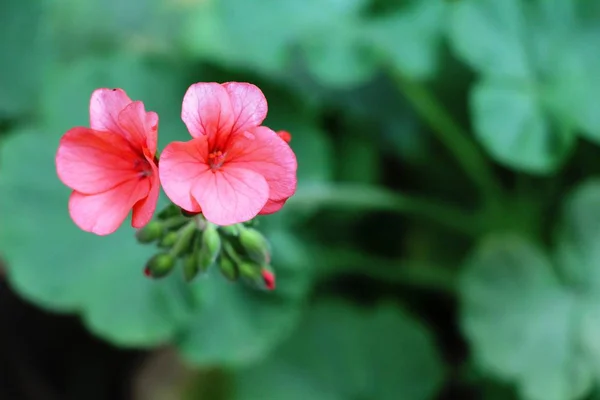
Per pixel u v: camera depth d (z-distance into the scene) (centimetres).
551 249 70
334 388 65
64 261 61
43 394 67
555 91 63
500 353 62
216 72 65
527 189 71
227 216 46
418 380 65
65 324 70
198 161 47
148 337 61
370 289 74
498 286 63
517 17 64
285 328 62
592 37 64
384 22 65
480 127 63
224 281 62
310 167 65
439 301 74
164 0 71
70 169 48
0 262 66
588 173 70
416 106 69
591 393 63
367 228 75
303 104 66
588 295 63
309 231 69
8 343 67
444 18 65
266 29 65
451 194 76
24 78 66
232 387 65
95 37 70
